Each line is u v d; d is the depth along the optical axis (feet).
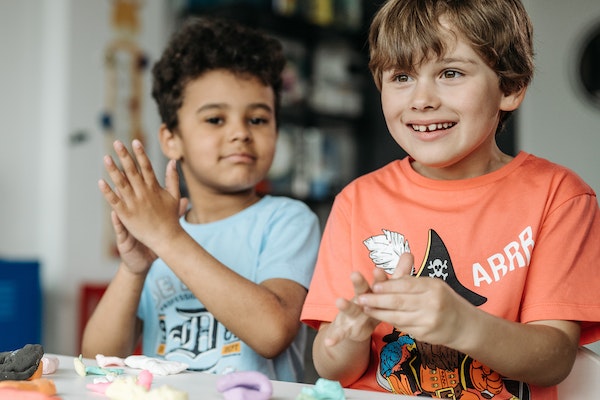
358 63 11.68
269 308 3.48
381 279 2.34
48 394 2.22
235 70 4.20
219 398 2.25
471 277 2.97
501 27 2.93
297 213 4.14
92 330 3.79
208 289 3.38
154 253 3.61
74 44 9.36
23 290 8.51
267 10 10.05
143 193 3.29
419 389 2.93
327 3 10.91
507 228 2.99
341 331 2.44
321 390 2.23
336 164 11.37
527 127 10.28
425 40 2.85
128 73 9.89
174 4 10.31
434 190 3.15
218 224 4.17
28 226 9.40
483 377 2.87
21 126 9.36
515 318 2.92
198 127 4.21
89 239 9.54
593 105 10.65
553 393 2.87
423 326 2.31
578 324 2.82
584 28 10.61
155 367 2.70
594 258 2.90
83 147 9.46
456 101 2.86
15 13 9.33
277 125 4.54
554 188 3.01
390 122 3.05
